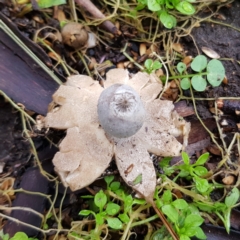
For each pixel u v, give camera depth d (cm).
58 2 12
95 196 10
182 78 13
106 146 10
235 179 12
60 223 11
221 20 13
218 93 12
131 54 13
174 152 10
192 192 11
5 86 11
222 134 12
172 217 10
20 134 12
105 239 11
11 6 12
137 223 11
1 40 11
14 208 11
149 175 10
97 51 13
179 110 12
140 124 9
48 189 11
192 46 13
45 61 12
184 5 12
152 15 13
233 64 13
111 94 9
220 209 11
